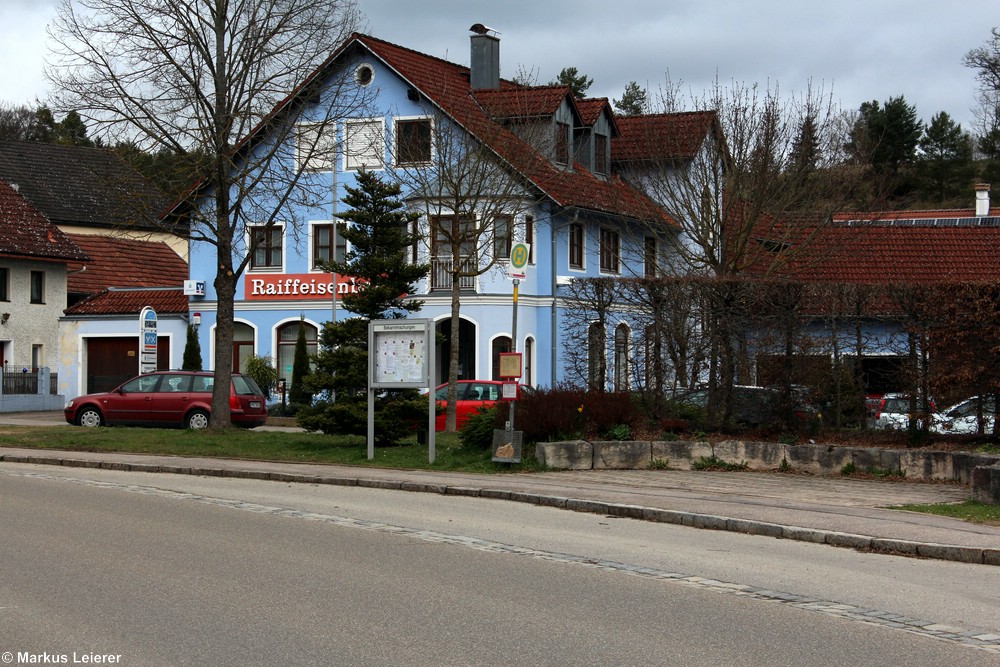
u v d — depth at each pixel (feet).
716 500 51.98
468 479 60.75
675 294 68.80
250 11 85.30
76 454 75.10
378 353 70.08
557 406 67.77
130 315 142.10
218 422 88.48
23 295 157.07
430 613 29.84
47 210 194.70
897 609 31.19
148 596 31.60
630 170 109.81
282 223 132.87
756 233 106.52
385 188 74.18
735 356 67.62
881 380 65.41
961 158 255.70
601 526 46.73
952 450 61.52
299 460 71.15
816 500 52.42
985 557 38.83
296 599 31.40
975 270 120.06
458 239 94.99
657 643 26.91
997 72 170.60
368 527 45.39
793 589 33.81
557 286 124.77
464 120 111.34
